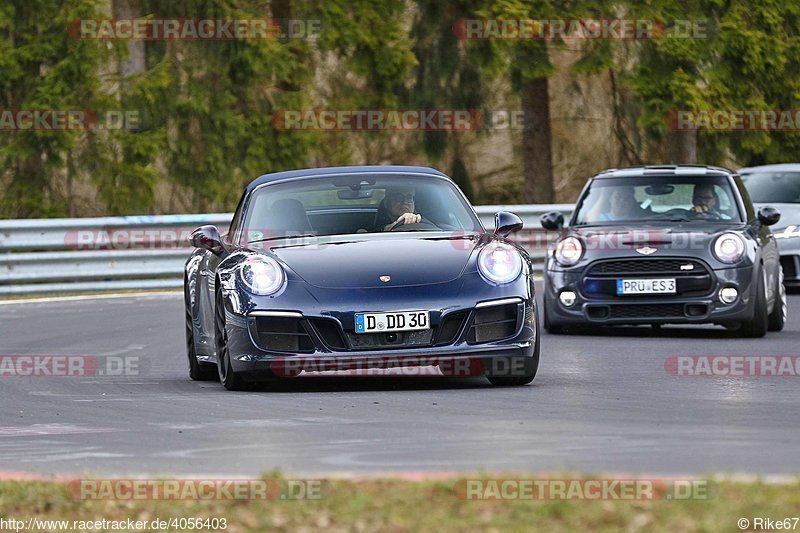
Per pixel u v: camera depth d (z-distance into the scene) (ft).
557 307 154.30
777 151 341.62
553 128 422.41
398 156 384.88
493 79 313.32
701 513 55.31
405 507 58.23
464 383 111.96
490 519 55.52
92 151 304.91
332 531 55.11
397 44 315.17
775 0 322.34
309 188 120.06
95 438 87.66
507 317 106.32
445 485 61.62
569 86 395.75
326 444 80.74
